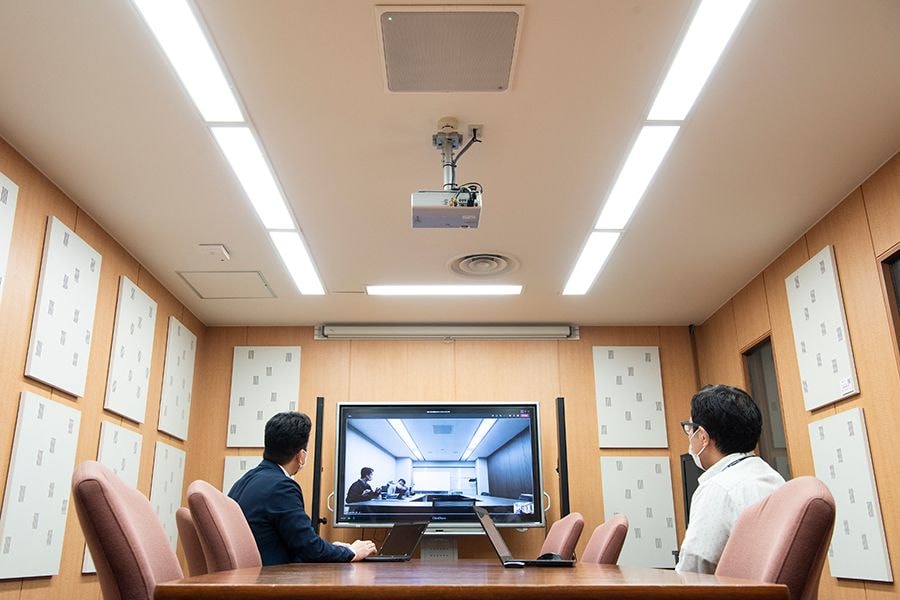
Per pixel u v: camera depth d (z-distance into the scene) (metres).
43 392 4.09
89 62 3.21
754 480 2.17
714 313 6.70
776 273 5.44
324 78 3.32
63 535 4.24
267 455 3.28
